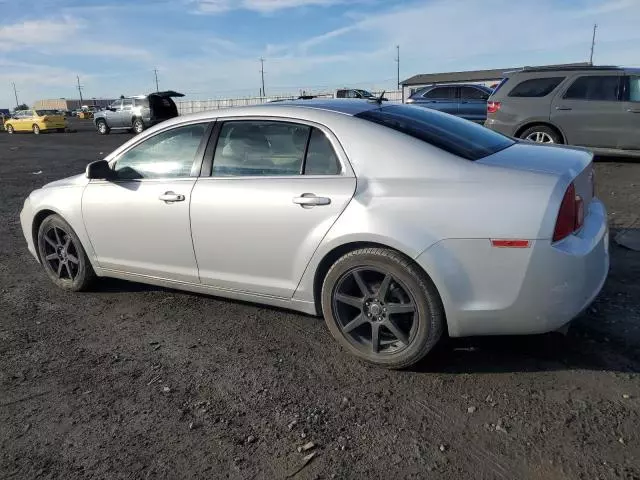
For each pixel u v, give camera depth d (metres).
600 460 2.41
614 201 7.12
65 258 4.75
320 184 3.33
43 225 4.77
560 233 2.84
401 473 2.41
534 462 2.42
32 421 2.92
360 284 3.23
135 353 3.64
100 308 4.44
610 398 2.85
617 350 3.33
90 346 3.77
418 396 2.98
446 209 2.95
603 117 9.45
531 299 2.87
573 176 2.98
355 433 2.69
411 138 3.24
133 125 27.77
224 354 3.57
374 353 3.28
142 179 4.16
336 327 3.39
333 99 4.06
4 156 18.39
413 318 3.12
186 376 3.31
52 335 3.97
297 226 3.38
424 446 2.57
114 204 4.23
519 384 3.03
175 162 4.01
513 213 2.83
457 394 2.98
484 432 2.65
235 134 3.77
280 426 2.78
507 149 3.49
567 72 9.77
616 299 4.02
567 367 3.18
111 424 2.86
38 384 3.29
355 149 3.29
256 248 3.59
